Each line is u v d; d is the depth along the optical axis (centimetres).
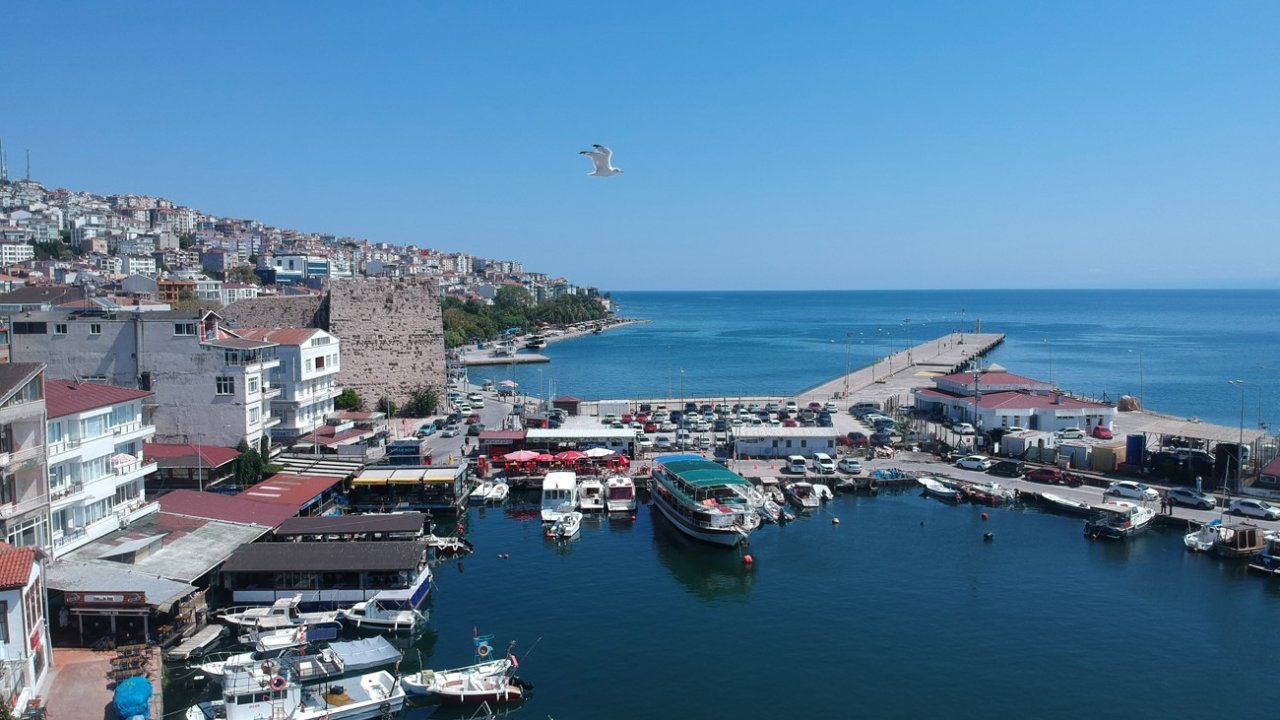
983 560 8388
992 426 13600
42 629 5519
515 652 6378
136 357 10831
